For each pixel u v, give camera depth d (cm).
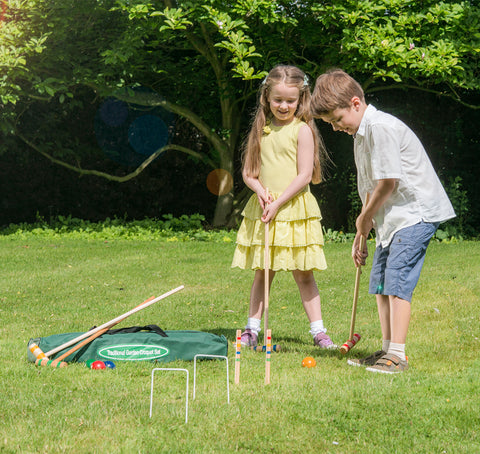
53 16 1048
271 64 1074
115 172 1306
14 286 647
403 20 981
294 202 421
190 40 1115
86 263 809
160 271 748
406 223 348
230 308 552
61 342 371
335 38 1059
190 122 1302
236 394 298
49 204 1294
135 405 279
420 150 354
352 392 301
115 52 1009
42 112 1224
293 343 434
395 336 349
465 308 529
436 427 257
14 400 286
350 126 357
